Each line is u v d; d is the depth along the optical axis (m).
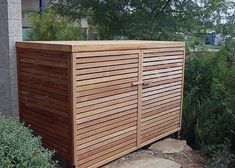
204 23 5.75
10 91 3.16
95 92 2.60
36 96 2.85
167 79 3.41
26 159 2.11
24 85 2.98
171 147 3.52
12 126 2.47
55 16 6.02
